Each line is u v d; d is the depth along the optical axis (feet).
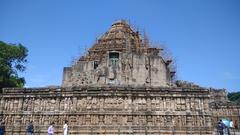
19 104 142.51
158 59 169.99
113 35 195.42
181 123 135.03
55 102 140.97
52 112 139.03
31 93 143.43
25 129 137.18
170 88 139.74
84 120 136.46
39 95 142.61
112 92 139.54
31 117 139.54
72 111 138.00
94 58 183.83
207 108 137.39
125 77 163.73
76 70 168.35
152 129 133.59
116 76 163.94
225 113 179.52
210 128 134.00
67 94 141.08
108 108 137.69
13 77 214.48
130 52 169.68
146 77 164.86
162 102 138.31
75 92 140.97
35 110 140.56
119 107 137.59
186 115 136.15
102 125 134.72
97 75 164.86
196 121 135.44
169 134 132.98
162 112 136.36
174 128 133.90
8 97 144.15
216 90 212.64
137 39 197.06
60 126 136.26
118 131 133.28
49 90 142.51
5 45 209.97
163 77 167.53
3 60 204.23
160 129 133.59
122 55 167.63
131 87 140.15
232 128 156.66
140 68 166.30
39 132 136.05
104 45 189.98
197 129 133.69
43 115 139.13
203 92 139.64
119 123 134.92
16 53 213.66
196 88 139.95
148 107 137.39
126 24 207.62
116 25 204.33
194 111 136.67
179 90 139.54
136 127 133.69
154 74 166.91
